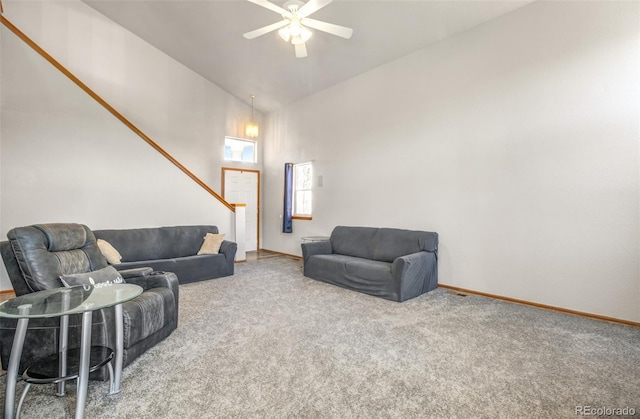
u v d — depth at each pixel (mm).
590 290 3115
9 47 3889
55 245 2258
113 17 5699
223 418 1621
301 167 6758
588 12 3094
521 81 3533
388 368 2129
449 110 4176
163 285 2715
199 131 6852
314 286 4293
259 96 7020
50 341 1943
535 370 2100
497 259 3742
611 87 2980
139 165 4844
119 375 1845
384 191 4980
